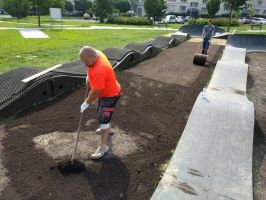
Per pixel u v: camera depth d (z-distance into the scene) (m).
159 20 39.00
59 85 6.41
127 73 8.50
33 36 16.69
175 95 7.03
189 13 65.38
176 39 15.32
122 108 5.99
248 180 3.74
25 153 4.29
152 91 7.17
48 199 3.45
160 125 5.43
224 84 7.68
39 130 4.96
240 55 11.88
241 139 4.52
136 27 29.36
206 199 3.40
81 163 4.10
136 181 3.82
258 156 4.58
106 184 3.74
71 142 4.64
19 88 5.73
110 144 4.64
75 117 5.48
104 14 37.59
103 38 17.33
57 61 10.11
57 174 3.87
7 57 10.33
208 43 11.77
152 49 11.54
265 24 43.62
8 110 5.39
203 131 4.66
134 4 78.81
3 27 21.72
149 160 4.29
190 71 9.48
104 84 3.71
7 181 3.70
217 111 5.24
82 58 3.59
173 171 3.81
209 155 4.13
